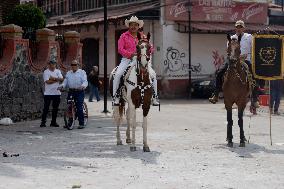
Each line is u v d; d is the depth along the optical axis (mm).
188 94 33562
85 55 41062
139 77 11727
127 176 9234
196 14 34594
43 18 22469
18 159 10930
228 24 35750
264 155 11469
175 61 33969
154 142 13508
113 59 37562
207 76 35281
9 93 18203
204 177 9148
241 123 12734
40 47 20484
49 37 20484
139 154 11586
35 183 8648
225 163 10492
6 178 9016
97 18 36125
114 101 12656
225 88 12797
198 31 34500
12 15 21938
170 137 14547
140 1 35906
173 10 33625
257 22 37344
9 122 17797
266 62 13781
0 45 18359
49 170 9766
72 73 16719
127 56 12281
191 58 34812
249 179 8984
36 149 12391
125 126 17531
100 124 18188
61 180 8898
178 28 33938
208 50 35375
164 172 9586
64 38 22188
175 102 29781
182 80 34188
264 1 37656
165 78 33594
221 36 35875
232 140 13859
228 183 8672
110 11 38156
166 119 19797
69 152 11922
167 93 33656
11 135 15023
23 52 18938
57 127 17250
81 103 16797
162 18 33375
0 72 17656
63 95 21141
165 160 10820
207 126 17438
